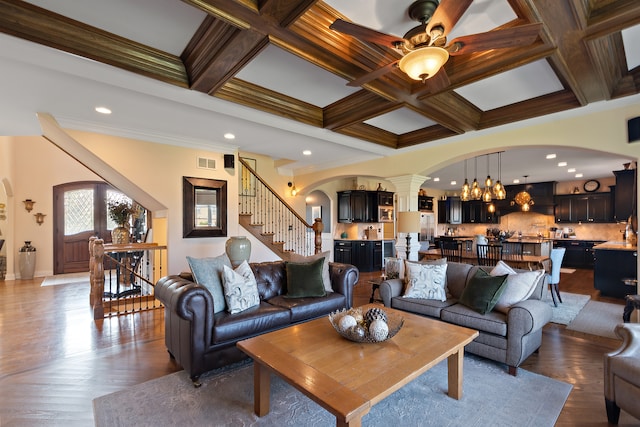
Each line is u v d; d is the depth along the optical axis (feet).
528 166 22.88
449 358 7.55
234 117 12.25
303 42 7.25
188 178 15.88
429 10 6.49
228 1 5.78
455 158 15.56
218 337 8.51
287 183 25.38
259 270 11.84
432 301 10.94
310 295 11.51
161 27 7.34
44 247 24.06
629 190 18.63
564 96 10.91
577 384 8.16
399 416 6.84
